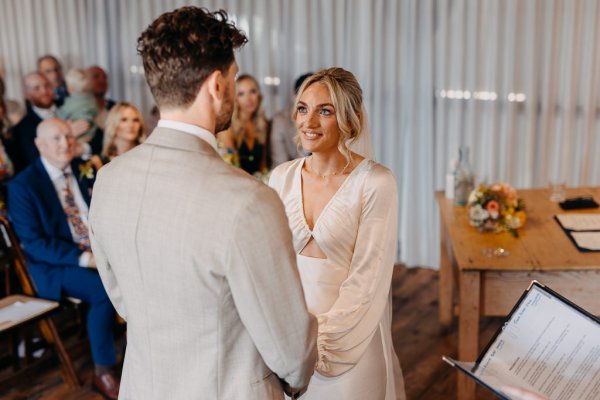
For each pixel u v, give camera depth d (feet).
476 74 13.15
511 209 9.13
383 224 6.11
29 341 9.79
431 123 13.56
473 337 8.17
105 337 9.72
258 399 4.01
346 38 13.96
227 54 3.89
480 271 8.03
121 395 4.47
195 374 3.97
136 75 15.67
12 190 10.06
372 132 14.10
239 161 13.14
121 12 15.39
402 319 11.75
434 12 13.14
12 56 15.89
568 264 7.85
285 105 14.84
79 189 10.80
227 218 3.67
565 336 4.43
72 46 15.71
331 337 5.72
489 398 9.09
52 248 10.01
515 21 12.73
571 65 12.69
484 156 13.58
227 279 3.72
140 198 3.91
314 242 6.29
